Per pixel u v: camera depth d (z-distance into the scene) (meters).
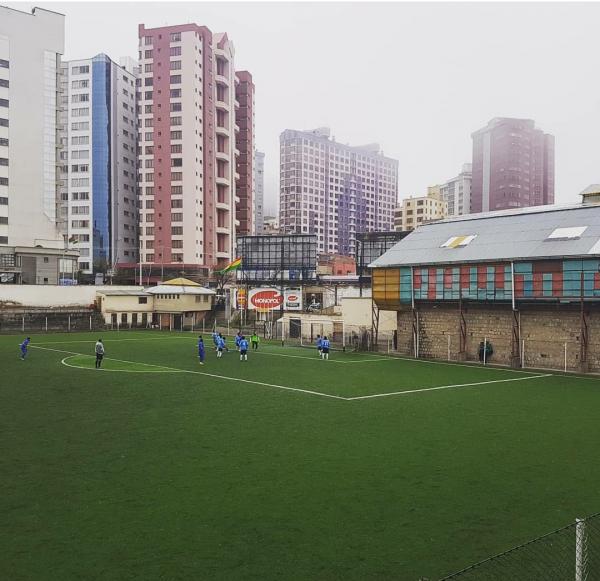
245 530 11.09
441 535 10.90
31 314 74.44
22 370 35.03
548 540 10.59
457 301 43.00
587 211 42.06
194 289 80.94
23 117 91.94
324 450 16.97
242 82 131.12
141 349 49.69
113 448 17.12
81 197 120.62
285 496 12.98
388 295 47.81
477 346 42.44
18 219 90.94
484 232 45.62
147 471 14.84
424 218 181.75
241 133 130.62
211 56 113.44
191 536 10.80
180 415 22.03
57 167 95.38
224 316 85.69
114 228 121.94
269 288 79.00
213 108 114.56
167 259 107.75
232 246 121.00
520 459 16.12
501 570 9.36
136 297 79.75
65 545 10.38
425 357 45.50
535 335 39.19
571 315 37.41
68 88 121.94
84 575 9.25
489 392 28.05
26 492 13.20
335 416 21.95
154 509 12.15
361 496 13.02
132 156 129.38
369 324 54.19
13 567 9.51
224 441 18.02
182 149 107.06
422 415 22.23
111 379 31.53
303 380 31.73
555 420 21.42
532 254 38.75
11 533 10.90
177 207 107.44
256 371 35.56
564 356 37.62
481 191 196.50
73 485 13.71
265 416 21.91
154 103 108.25
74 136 121.38
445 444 17.75
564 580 8.95
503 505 12.49
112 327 78.00
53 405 23.95
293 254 79.88
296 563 9.73
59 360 40.56
